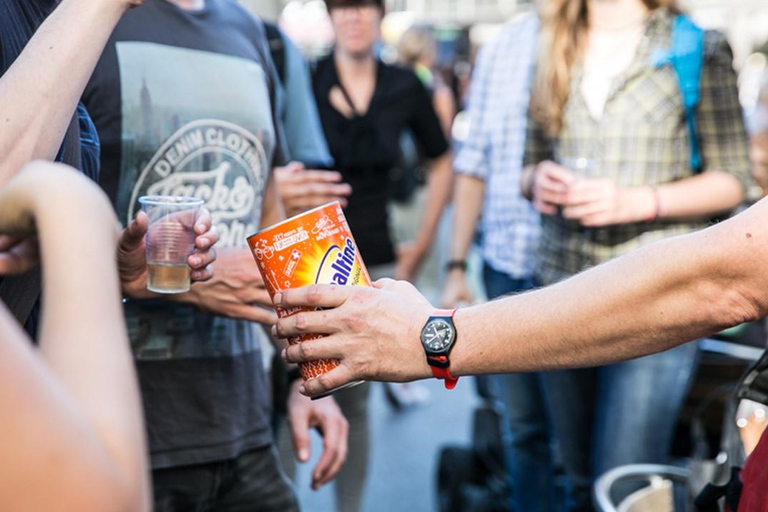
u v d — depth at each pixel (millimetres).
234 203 2139
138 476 786
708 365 3529
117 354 826
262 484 2230
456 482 3963
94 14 1399
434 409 6270
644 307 1460
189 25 2125
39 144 1313
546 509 3641
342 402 3725
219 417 2107
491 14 16156
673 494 2334
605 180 2998
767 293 1394
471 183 4066
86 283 843
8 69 1357
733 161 3104
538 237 3391
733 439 1771
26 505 716
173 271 1728
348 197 4297
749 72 7164
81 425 749
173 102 2037
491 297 3914
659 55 3051
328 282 1605
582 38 3154
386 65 4500
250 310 2027
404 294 1659
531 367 1546
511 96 3822
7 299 1344
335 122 4320
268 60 2371
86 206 884
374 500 4730
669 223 3076
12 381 720
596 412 3223
